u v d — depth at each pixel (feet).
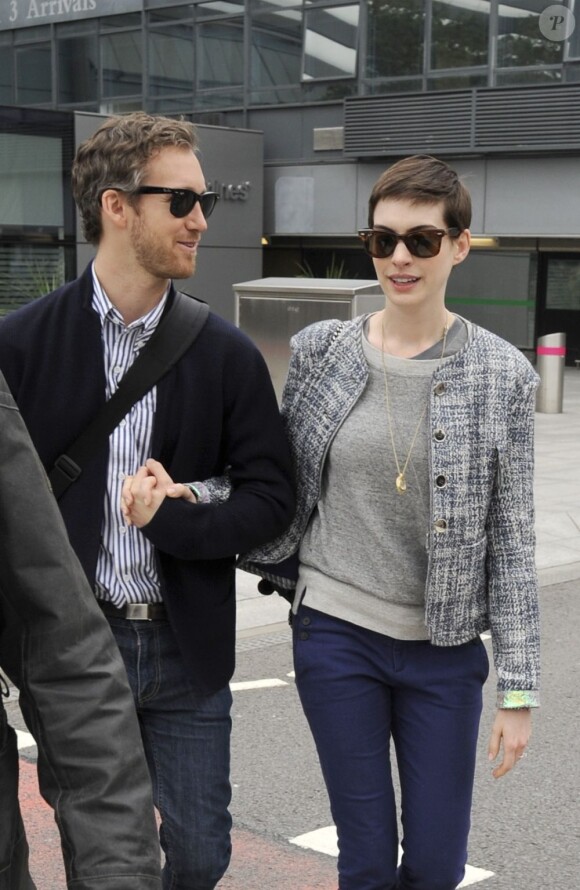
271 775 14.47
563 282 76.74
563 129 63.77
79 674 5.18
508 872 12.04
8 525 5.12
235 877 11.80
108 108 79.77
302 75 72.43
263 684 18.11
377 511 8.52
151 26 77.20
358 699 8.55
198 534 8.00
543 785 14.29
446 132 67.21
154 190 7.92
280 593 9.37
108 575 8.25
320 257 82.43
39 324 8.28
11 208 62.75
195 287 70.69
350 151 70.33
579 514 31.17
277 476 8.54
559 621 22.07
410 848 8.54
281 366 30.50
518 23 65.36
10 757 5.32
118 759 5.15
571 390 63.82
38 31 82.17
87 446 8.15
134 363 8.19
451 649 8.63
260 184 73.41
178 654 8.39
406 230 8.38
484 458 8.42
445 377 8.39
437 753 8.52
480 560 8.55
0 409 5.12
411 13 68.59
